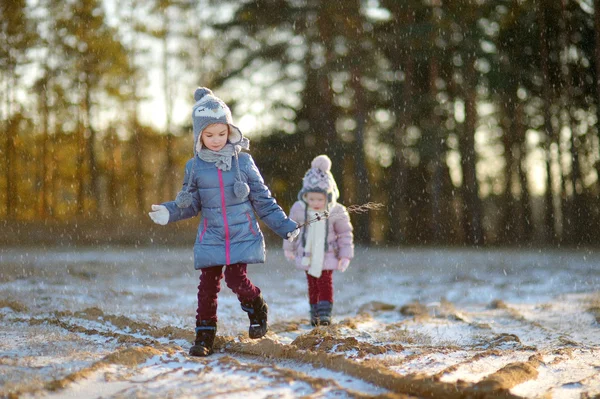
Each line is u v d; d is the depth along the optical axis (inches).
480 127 1705.2
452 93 1601.9
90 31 1737.2
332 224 340.2
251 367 202.5
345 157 1699.1
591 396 181.2
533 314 363.9
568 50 1482.5
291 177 1601.9
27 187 2015.3
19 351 227.1
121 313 327.9
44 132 1828.2
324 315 328.2
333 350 237.3
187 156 1988.2
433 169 1631.4
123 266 709.9
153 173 2074.3
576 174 1493.6
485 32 1477.6
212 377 194.4
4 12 1691.7
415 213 1747.0
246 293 240.4
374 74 1542.8
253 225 239.6
